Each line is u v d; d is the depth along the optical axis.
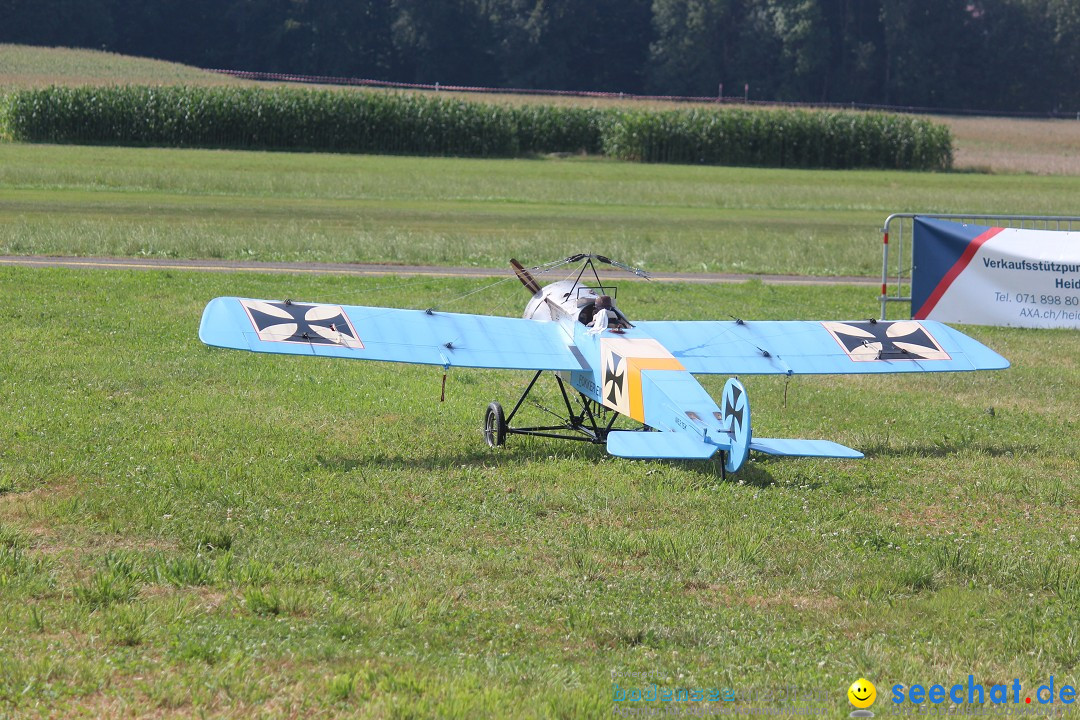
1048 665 12.49
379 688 11.39
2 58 190.12
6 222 53.19
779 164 126.56
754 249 54.81
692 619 13.49
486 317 22.53
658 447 17.77
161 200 66.94
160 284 38.97
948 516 18.30
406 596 13.81
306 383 26.64
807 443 18.64
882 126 126.81
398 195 75.81
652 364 19.67
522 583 14.48
